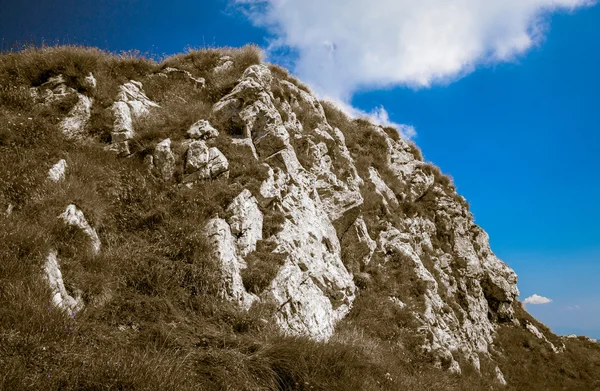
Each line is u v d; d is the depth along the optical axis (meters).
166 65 19.39
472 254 26.36
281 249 11.80
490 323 25.97
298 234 12.95
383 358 11.10
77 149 12.65
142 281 9.20
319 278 12.54
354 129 26.47
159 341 7.57
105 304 8.28
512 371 22.50
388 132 30.11
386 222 20.08
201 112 15.50
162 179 12.58
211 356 7.44
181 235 10.48
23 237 7.83
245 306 9.66
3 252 7.33
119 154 13.20
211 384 6.87
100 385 5.74
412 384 10.40
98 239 9.93
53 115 13.45
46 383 5.45
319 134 19.36
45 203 9.38
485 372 19.33
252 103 15.76
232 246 10.86
